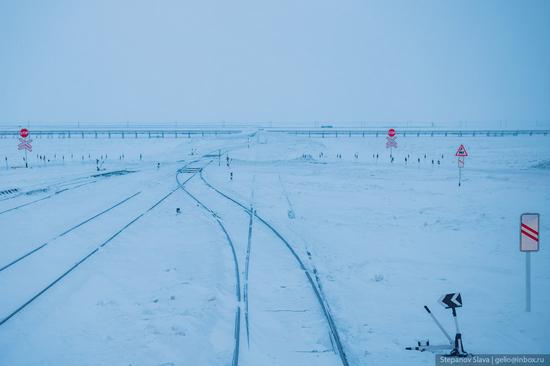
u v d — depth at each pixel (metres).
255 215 20.05
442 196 26.66
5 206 22.34
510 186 30.86
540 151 70.12
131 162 52.16
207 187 30.17
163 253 14.37
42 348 8.14
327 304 9.69
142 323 9.13
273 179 35.12
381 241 15.50
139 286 11.39
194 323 9.04
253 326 8.77
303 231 17.03
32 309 9.91
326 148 76.44
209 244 15.30
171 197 25.97
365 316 9.22
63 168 43.97
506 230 17.25
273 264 12.68
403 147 80.62
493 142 87.25
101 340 8.41
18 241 15.68
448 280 11.42
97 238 16.45
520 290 10.69
